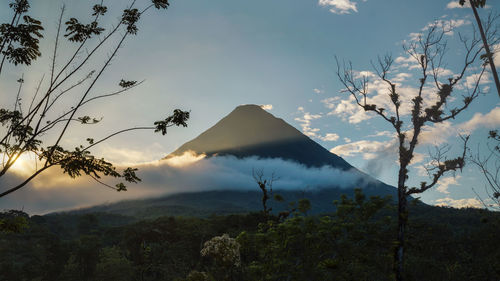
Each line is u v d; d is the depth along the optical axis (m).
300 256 15.54
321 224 14.66
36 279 65.50
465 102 13.92
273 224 16.28
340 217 15.38
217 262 14.36
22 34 8.66
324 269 14.61
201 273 14.59
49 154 8.72
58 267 68.38
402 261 14.42
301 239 15.16
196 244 62.16
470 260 26.42
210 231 67.12
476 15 7.48
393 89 15.91
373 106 16.05
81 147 9.29
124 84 9.09
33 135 8.41
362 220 15.25
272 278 14.73
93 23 9.35
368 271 15.51
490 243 25.95
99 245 70.06
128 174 9.81
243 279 15.38
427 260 23.16
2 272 67.25
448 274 24.22
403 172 14.95
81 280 63.59
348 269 14.77
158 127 9.48
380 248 15.08
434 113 14.58
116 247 66.06
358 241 14.98
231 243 14.03
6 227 8.53
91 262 64.81
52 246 71.75
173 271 51.50
